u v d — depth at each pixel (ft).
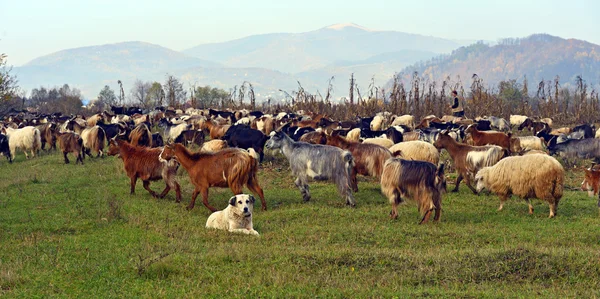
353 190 55.26
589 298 26.45
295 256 32.65
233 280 28.96
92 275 30.12
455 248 35.65
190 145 84.89
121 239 38.01
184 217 45.27
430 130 80.18
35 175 65.31
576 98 151.12
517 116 120.88
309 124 96.94
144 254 33.63
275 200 52.06
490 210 46.85
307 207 48.14
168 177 51.39
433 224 41.88
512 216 44.62
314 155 50.14
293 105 148.87
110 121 130.62
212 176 46.91
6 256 34.45
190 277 29.71
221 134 87.45
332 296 26.76
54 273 30.53
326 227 41.22
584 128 86.94
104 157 82.94
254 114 122.21
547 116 141.79
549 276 29.89
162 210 47.37
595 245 36.17
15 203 51.06
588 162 72.69
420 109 141.18
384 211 46.70
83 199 51.96
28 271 31.09
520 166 44.55
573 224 41.75
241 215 39.73
